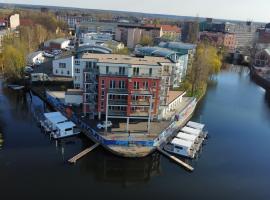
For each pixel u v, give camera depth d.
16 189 57.00
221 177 65.94
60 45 185.75
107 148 71.88
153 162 70.31
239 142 83.69
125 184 62.31
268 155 77.38
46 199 54.94
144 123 83.12
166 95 85.69
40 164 66.06
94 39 189.00
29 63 147.00
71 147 74.62
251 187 62.91
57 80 120.62
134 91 76.88
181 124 89.81
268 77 158.38
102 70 77.12
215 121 97.69
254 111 110.06
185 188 61.38
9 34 172.38
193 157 72.19
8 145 73.38
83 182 61.56
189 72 132.75
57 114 87.06
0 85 119.94
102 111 80.81
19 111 96.00
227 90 137.12
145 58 88.88
